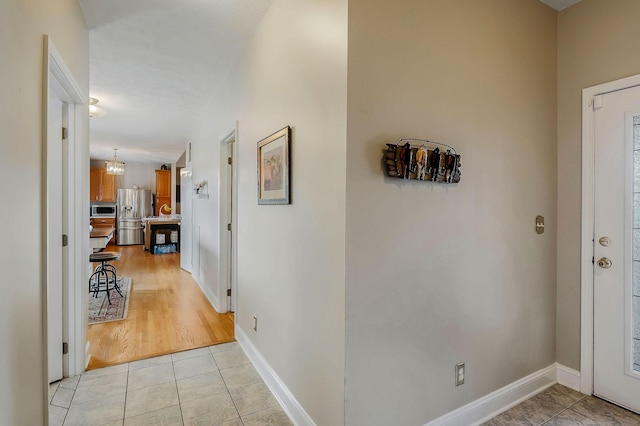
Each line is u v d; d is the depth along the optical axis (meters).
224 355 2.76
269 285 2.29
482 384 1.95
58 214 2.31
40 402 1.49
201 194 4.78
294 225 1.92
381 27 1.53
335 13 1.52
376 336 1.54
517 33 2.08
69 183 2.34
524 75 2.12
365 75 1.49
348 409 1.47
